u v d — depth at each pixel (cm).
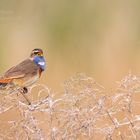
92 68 1717
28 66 1098
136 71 1694
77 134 837
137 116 855
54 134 832
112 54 1742
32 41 1797
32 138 838
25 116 845
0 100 873
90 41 1795
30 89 1025
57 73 1697
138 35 1784
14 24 1798
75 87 873
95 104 851
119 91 911
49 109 843
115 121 849
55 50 1794
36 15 1844
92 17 1841
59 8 1859
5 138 851
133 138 858
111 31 1805
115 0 1853
